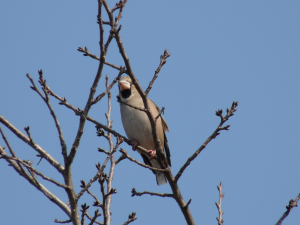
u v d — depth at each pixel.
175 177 10.02
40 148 8.31
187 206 9.98
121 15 8.77
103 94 8.66
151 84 9.76
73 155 8.19
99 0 8.18
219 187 10.51
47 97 8.49
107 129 9.80
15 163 8.11
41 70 8.68
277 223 9.00
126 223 9.24
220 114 9.71
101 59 8.40
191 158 9.92
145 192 10.16
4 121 8.20
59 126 8.42
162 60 9.95
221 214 10.05
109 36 8.59
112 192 8.32
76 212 8.02
